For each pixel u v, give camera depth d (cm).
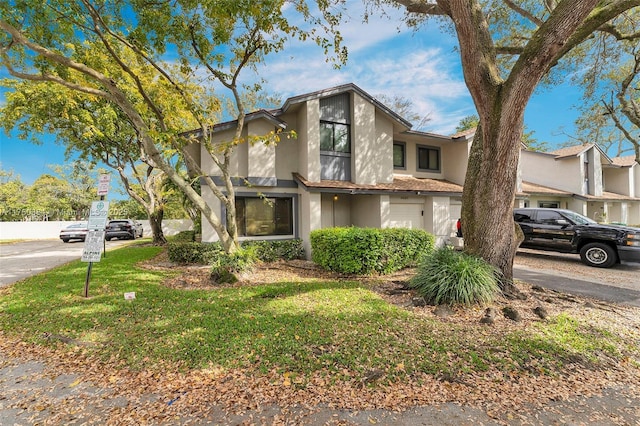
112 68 845
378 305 548
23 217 2588
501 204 585
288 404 285
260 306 550
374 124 1198
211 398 296
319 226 1072
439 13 712
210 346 392
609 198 1881
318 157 1084
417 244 892
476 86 541
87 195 2798
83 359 376
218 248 1012
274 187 1105
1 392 314
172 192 1681
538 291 647
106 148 1471
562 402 295
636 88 1270
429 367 344
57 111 1103
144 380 328
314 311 520
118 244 1836
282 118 1138
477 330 443
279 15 647
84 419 272
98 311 530
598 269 917
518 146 562
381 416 270
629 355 388
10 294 652
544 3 894
